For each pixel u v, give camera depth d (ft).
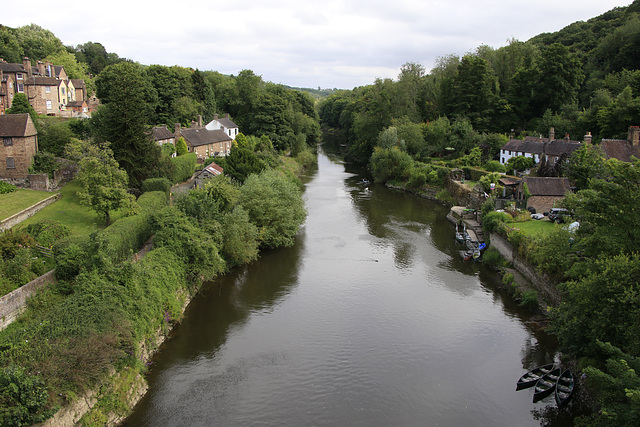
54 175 167.43
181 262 124.88
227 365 99.66
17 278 91.71
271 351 105.81
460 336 114.11
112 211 152.35
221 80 476.95
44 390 64.95
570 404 88.22
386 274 153.58
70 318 80.12
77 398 71.00
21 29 378.73
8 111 198.70
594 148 199.11
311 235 194.70
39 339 74.38
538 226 164.35
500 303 132.46
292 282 145.89
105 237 101.40
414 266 160.97
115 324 83.35
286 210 177.78
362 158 401.90
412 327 118.32
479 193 214.90
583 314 86.12
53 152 179.63
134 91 171.53
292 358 103.19
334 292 138.92
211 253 132.57
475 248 172.14
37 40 370.73
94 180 138.21
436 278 150.61
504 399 90.53
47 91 272.92
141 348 95.91
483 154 299.38
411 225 212.64
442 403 89.20
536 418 85.35
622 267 80.33
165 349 104.83
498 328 118.11
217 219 151.02
